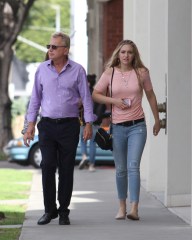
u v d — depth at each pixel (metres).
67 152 25.05
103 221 26.38
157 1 33.81
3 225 25.94
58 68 24.95
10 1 71.31
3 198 34.22
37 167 52.62
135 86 25.84
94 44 64.62
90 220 26.62
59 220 25.53
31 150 52.81
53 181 25.47
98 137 26.41
